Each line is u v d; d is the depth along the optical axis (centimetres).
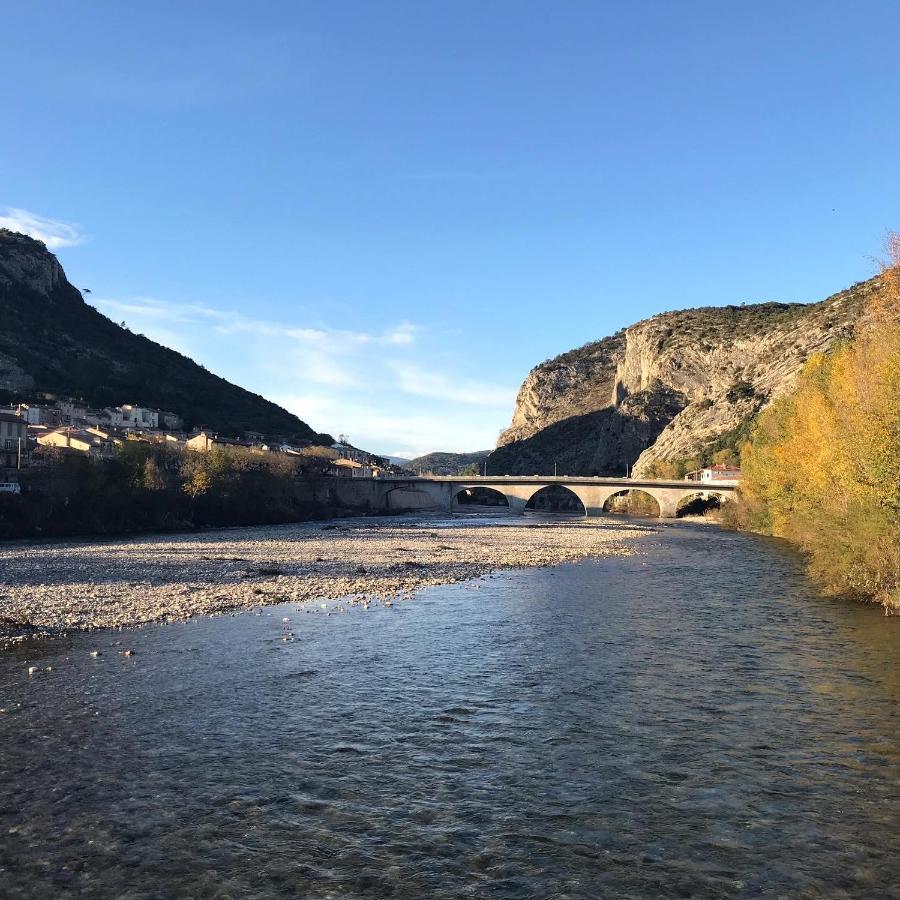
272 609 3275
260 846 1141
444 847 1143
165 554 5731
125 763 1462
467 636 2748
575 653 2473
